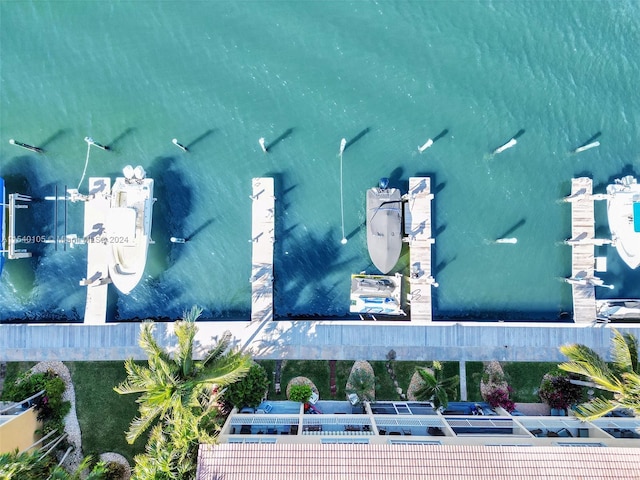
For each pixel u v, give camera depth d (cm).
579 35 2156
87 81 2167
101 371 2086
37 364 2083
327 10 2177
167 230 2158
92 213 2084
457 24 2161
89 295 2103
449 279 2166
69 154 2158
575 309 2122
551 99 2152
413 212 2145
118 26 2177
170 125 2166
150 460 1627
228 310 2153
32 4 2169
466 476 1555
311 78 2170
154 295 2153
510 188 2172
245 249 2158
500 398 2030
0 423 1762
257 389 1989
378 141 2169
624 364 1689
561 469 1566
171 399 1505
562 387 2039
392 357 2108
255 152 2161
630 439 1700
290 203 2161
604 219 2161
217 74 2170
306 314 2156
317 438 1717
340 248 2162
